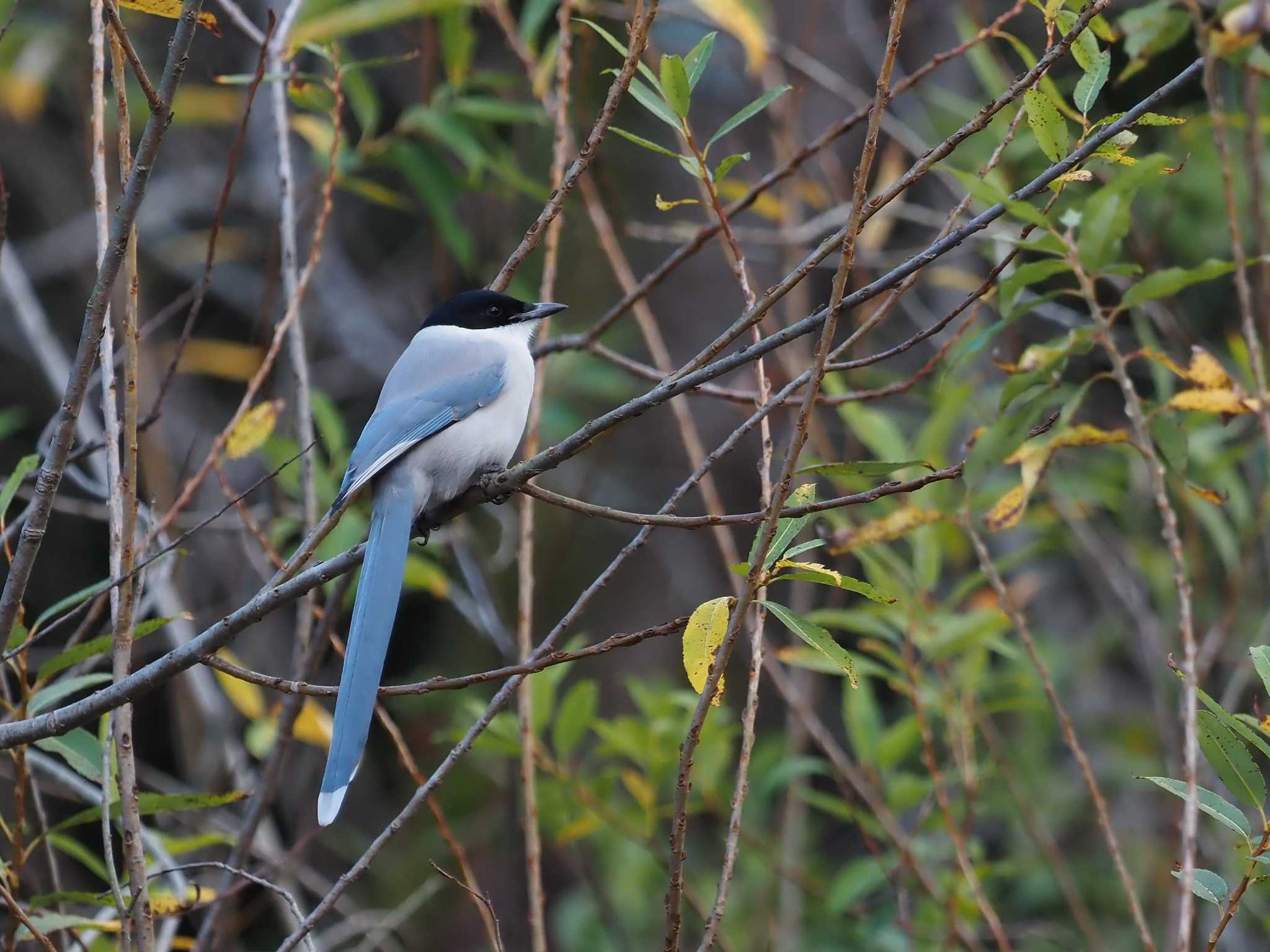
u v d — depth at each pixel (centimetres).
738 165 1407
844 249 514
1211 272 538
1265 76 630
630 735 957
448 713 1350
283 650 1393
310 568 621
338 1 1004
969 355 575
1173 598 1096
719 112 1434
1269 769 1052
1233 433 1039
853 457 1089
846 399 714
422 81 1115
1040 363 560
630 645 565
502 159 1077
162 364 1313
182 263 1480
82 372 576
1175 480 595
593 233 1477
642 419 1559
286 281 866
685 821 550
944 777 945
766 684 1432
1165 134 1127
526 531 792
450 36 1030
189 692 1070
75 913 952
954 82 1363
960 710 920
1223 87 1127
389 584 739
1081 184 1048
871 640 924
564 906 1209
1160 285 541
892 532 720
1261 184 607
